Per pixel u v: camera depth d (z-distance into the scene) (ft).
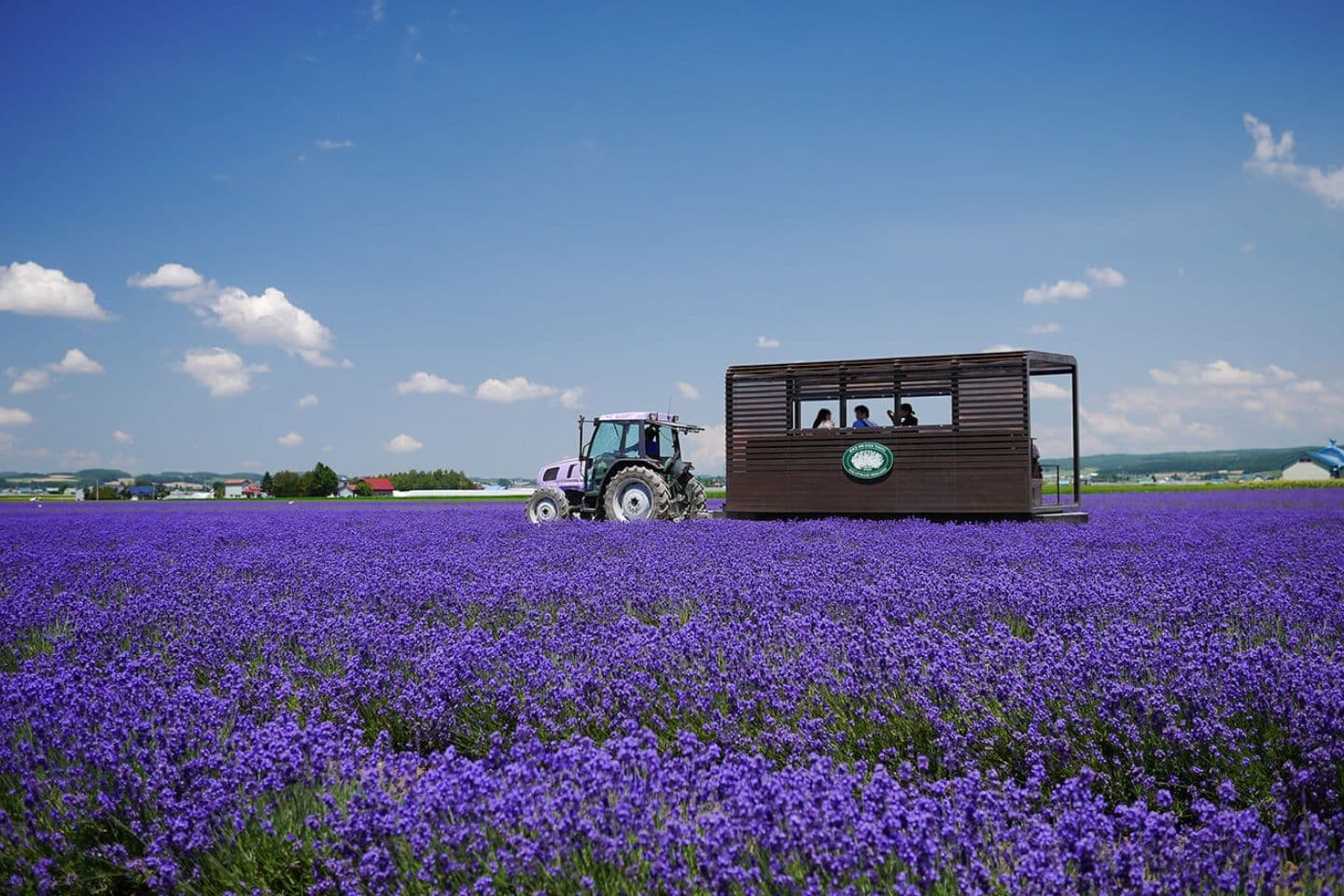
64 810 11.63
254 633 20.35
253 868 10.62
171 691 16.38
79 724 13.39
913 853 8.68
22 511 115.03
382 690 16.38
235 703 15.25
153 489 289.12
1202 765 12.67
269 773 11.51
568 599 24.38
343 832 9.96
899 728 14.16
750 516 54.70
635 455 59.72
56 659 18.40
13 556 37.52
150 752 12.78
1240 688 13.98
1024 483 49.21
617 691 15.28
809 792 9.90
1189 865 9.04
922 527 45.85
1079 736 13.43
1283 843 9.95
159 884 10.29
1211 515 61.31
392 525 64.28
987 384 50.03
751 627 19.63
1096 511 70.03
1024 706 13.88
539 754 11.85
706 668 16.63
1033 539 38.83
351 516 83.15
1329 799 11.59
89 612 22.84
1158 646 16.58
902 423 52.90
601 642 18.88
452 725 15.16
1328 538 40.55
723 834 8.95
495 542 43.14
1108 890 8.61
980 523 49.65
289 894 10.57
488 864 9.57
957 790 10.62
